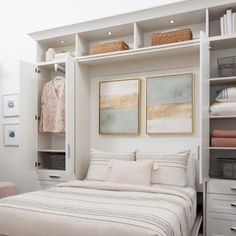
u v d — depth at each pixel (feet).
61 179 10.42
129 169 8.41
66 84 10.02
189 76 9.58
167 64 10.00
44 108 10.92
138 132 10.28
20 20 13.39
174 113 9.73
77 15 12.03
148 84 10.21
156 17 9.19
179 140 9.69
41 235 5.03
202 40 7.44
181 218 5.72
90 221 4.83
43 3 12.85
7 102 13.38
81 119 10.73
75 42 11.52
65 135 10.57
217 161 8.66
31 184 12.44
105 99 11.00
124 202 6.09
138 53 9.48
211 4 8.36
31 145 10.75
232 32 8.14
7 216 5.53
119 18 9.65
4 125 13.42
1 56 13.58
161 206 5.80
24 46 13.20
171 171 8.42
